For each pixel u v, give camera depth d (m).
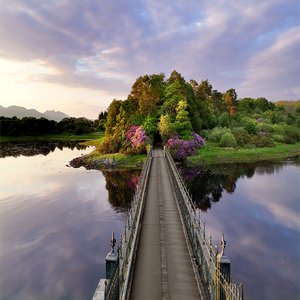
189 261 14.21
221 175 53.50
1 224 31.03
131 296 11.40
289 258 23.23
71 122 191.75
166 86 79.19
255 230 28.75
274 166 62.12
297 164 64.62
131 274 12.82
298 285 19.72
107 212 34.66
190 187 45.53
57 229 29.62
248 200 38.34
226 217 32.28
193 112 78.44
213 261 10.94
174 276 12.85
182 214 20.88
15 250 25.19
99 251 24.81
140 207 20.94
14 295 19.09
